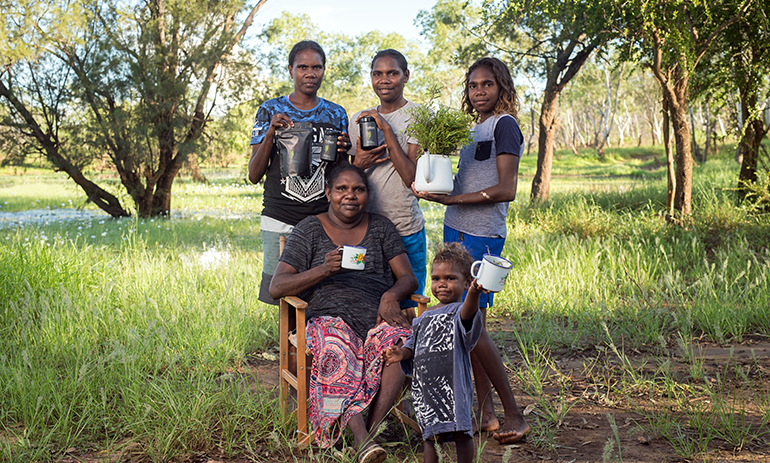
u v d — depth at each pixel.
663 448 3.28
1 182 34.31
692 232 9.22
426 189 3.64
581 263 7.70
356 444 3.10
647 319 5.59
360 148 3.92
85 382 3.91
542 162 16.52
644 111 69.81
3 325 5.35
